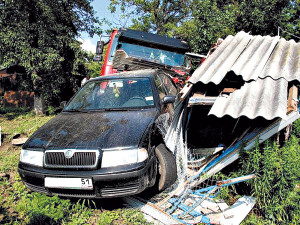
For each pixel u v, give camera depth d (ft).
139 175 8.48
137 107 11.53
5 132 23.24
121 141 8.88
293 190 9.55
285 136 12.55
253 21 35.58
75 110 12.26
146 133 9.43
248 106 9.84
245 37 15.90
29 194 10.46
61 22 34.99
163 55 25.35
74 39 35.60
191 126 17.13
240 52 14.08
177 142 12.24
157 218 9.08
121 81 13.29
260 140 10.11
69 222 8.79
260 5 35.60
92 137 9.19
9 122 29.66
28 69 30.04
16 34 28.78
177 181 11.17
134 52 24.86
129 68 22.25
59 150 8.77
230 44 15.14
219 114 10.20
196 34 34.68
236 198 10.84
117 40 24.57
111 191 8.52
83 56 36.09
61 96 40.91
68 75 37.06
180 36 46.37
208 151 14.15
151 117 10.55
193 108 15.81
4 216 9.25
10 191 11.11
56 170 8.68
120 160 8.50
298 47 14.11
